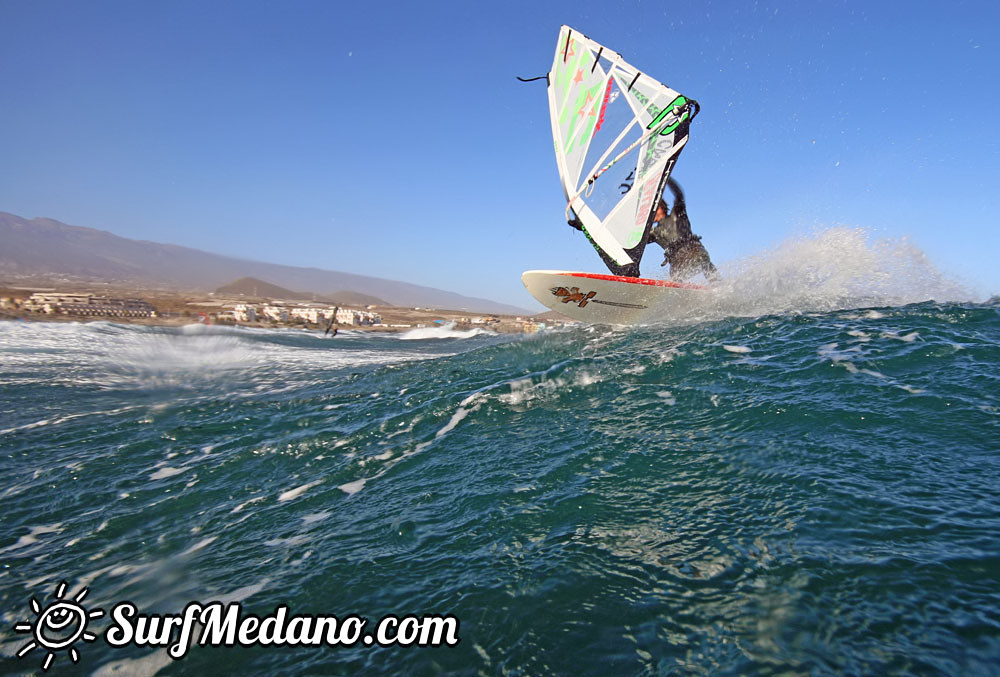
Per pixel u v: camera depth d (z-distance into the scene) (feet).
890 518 8.11
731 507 9.15
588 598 7.21
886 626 6.01
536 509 10.05
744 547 7.90
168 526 11.30
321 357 42.65
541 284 28.60
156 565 9.58
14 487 13.96
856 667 5.53
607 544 8.51
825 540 7.73
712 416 13.88
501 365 24.48
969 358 15.65
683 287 29.04
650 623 6.61
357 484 12.72
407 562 8.75
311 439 16.35
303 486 12.94
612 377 18.39
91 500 12.93
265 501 12.28
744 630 6.27
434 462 13.41
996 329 18.39
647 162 29.50
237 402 22.71
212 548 10.11
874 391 13.94
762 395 14.69
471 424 16.01
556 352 25.17
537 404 16.88
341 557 9.18
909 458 10.22
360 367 33.91
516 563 8.30
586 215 31.89
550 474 11.63
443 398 18.72
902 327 19.84
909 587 6.55
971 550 7.11
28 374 30.89
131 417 20.72
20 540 11.00
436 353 46.80
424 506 10.91
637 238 30.01
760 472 10.28
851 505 8.57
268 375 31.73
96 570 9.62
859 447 10.92
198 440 17.44
